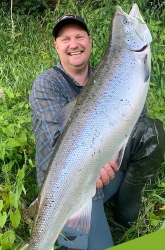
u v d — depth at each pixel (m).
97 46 2.21
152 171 1.39
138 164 1.37
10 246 1.28
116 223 1.51
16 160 1.58
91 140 1.08
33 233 1.06
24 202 1.47
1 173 1.62
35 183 1.58
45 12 3.07
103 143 1.09
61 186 1.06
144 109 1.42
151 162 1.37
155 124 1.37
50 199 1.06
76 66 1.40
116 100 1.11
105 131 1.09
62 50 1.41
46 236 1.06
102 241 1.33
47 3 3.32
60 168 1.07
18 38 2.82
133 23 1.18
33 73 2.24
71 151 1.07
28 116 1.80
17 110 1.89
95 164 1.09
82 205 1.09
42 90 1.36
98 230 1.33
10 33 2.83
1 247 1.27
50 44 2.60
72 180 1.06
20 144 1.55
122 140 1.12
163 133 1.37
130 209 1.45
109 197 1.47
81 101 1.12
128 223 1.47
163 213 1.38
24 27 2.91
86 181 1.08
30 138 1.62
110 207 1.56
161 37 2.05
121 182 1.44
